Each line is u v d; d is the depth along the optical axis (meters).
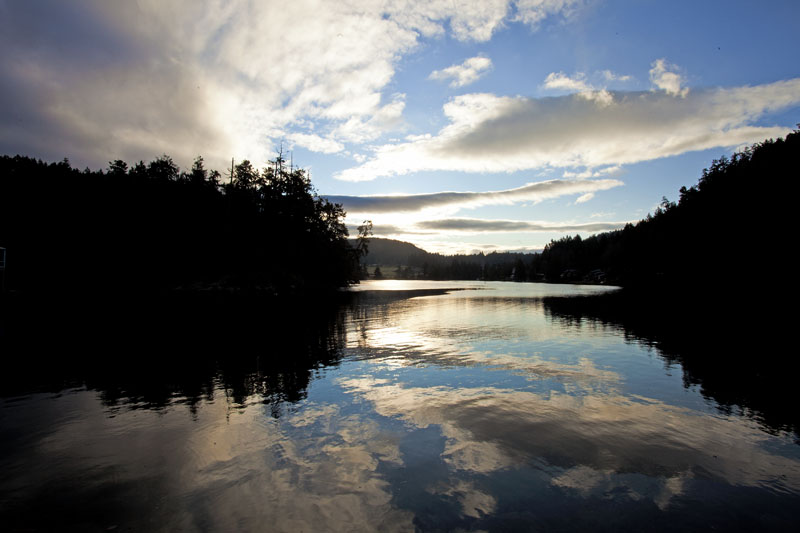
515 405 9.28
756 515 5.01
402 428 7.89
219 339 19.19
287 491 5.56
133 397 10.11
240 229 70.56
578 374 12.27
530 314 31.73
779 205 43.06
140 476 6.03
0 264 43.50
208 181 75.81
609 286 108.44
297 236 77.06
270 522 4.84
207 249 67.38
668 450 6.86
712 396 9.95
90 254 59.47
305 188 79.81
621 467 6.25
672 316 29.59
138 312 32.47
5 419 8.55
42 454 6.83
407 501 5.30
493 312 33.44
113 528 4.76
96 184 65.56
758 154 52.22
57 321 26.17
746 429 7.81
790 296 41.34
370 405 9.34
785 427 7.90
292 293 64.31
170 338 19.52
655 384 11.10
